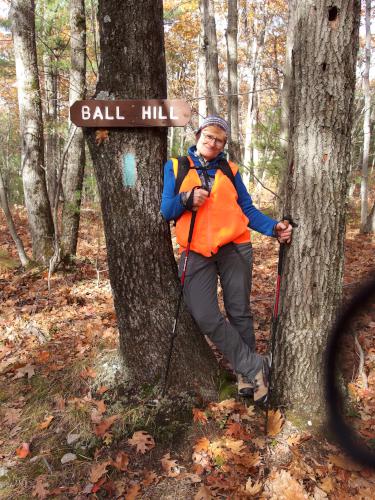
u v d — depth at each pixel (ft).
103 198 10.28
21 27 24.22
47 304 19.11
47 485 9.12
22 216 49.01
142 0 9.29
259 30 77.20
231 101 35.91
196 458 9.25
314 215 8.92
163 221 10.40
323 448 9.16
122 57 9.50
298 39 8.53
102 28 9.55
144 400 10.56
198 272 9.60
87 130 9.98
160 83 9.96
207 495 8.41
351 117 8.77
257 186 53.42
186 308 10.87
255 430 9.73
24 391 12.13
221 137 9.26
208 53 33.60
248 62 83.15
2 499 8.99
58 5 23.62
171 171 9.51
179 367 10.68
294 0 8.63
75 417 10.63
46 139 44.47
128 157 9.88
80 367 12.20
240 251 9.74
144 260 10.33
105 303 19.20
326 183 8.78
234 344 9.77
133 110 9.59
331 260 9.12
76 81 24.35
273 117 30.71
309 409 9.57
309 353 9.42
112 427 10.14
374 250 29.58
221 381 11.01
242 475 8.85
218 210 9.27
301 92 8.63
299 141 8.84
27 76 24.88
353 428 8.53
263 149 30.68
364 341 12.09
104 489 8.91
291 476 8.64
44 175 25.94
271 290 19.97
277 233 9.36
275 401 9.96
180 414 10.22
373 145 55.36
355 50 8.42
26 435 10.56
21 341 15.23
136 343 10.77
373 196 60.44
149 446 9.63
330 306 9.30
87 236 35.01
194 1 52.49
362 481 8.54
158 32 9.74
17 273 24.86
